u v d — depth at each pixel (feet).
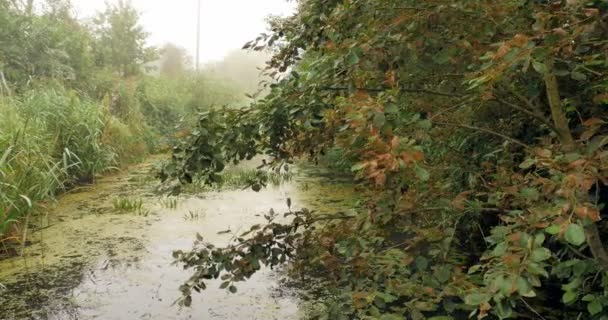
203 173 6.98
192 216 18.40
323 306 10.63
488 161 8.84
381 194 6.41
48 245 15.01
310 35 7.84
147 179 26.25
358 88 5.89
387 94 4.89
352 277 6.84
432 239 6.14
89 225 17.30
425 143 6.80
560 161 4.44
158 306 10.82
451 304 6.15
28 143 17.39
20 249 14.57
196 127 6.75
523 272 4.03
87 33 42.80
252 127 6.75
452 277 6.36
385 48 5.60
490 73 4.27
